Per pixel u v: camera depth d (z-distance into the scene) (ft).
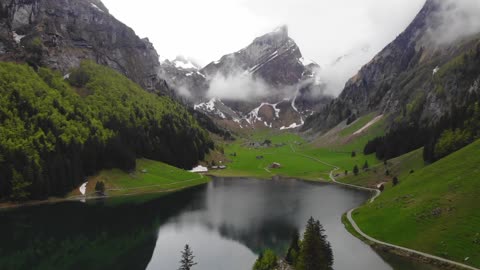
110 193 545.44
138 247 334.24
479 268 235.81
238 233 368.89
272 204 486.38
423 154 528.22
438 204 314.35
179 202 504.43
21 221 403.54
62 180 515.09
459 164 367.04
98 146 597.11
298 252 264.52
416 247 279.69
